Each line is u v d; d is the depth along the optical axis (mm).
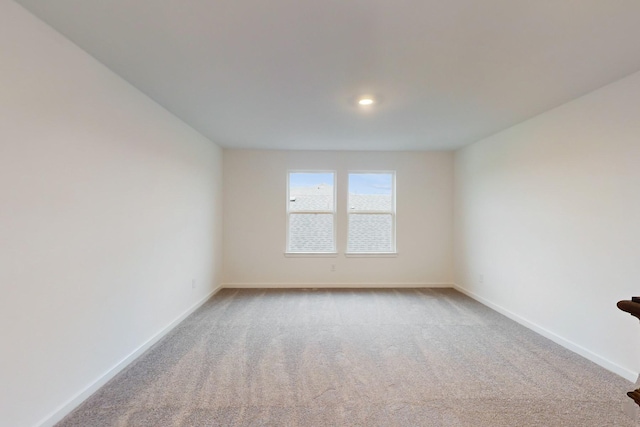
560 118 2838
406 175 5059
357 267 5035
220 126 3602
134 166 2496
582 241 2604
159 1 1441
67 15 1572
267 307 3918
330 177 5094
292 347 2760
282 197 4984
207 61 2053
